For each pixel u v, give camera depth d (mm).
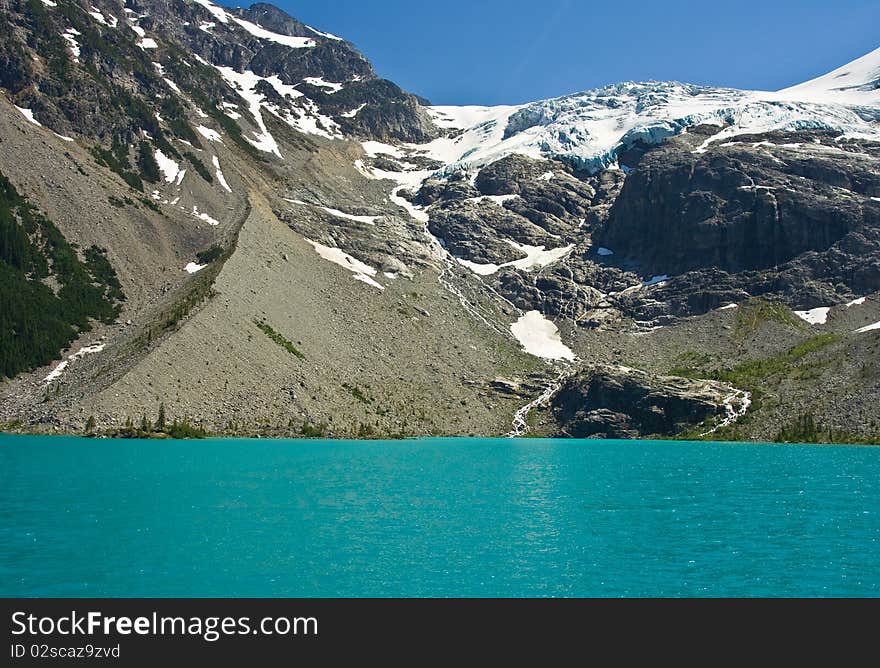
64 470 89125
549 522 65938
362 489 82688
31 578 46625
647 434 171000
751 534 61625
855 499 79875
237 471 93562
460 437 166000
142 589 45625
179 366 138500
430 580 48688
